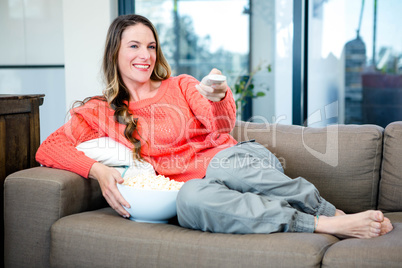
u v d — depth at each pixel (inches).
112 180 63.7
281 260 51.9
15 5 149.6
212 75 63.7
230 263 53.8
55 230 61.5
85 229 60.4
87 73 132.6
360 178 75.8
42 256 63.9
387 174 74.6
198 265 54.9
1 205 71.8
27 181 64.4
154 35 76.7
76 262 60.3
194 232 58.3
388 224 57.7
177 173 71.9
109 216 64.2
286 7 132.1
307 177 77.9
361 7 130.0
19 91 152.4
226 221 57.1
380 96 134.3
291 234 55.8
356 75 133.2
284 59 133.8
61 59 149.0
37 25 149.1
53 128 152.1
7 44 151.5
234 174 62.8
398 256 49.2
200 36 139.3
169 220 68.7
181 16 139.3
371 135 76.1
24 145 77.5
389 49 131.1
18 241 64.9
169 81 77.9
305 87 132.6
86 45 132.0
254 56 136.4
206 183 59.8
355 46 131.6
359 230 56.5
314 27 130.5
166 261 56.3
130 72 74.0
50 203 63.4
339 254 51.0
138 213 62.6
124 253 58.1
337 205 76.7
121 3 137.3
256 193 62.3
